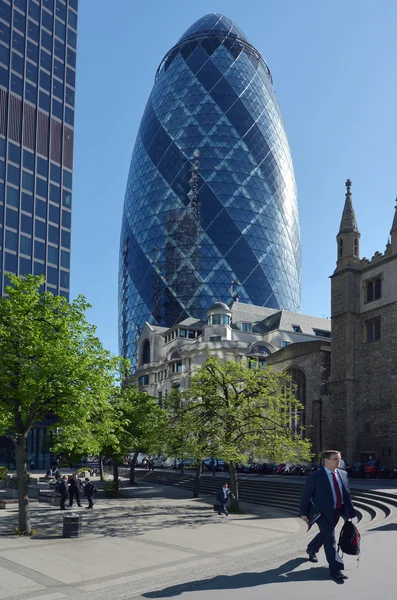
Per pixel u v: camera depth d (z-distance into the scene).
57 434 29.28
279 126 193.62
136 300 178.62
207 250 170.00
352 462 68.38
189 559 18.80
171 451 40.78
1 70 96.19
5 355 25.05
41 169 100.69
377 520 24.39
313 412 75.81
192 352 106.44
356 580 11.39
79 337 27.81
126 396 49.19
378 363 68.69
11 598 13.45
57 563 18.30
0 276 91.31
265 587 11.12
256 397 38.81
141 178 186.88
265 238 176.25
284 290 178.50
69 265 102.75
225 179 175.75
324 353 77.00
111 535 25.27
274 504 40.97
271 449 37.19
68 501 41.66
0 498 43.06
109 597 12.40
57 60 106.62
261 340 111.44
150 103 196.00
